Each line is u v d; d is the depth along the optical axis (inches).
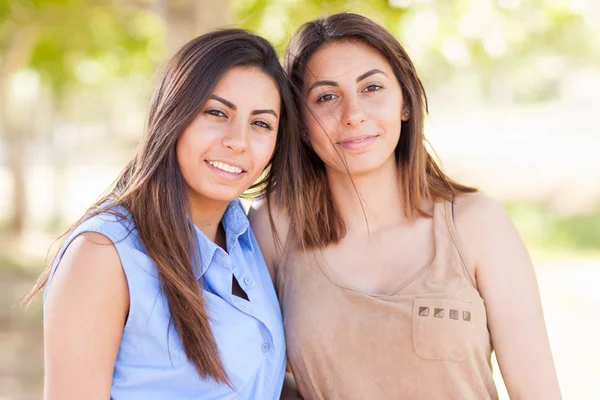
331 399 98.0
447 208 99.4
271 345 94.1
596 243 493.4
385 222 102.0
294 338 98.7
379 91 98.8
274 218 106.8
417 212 101.0
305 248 102.3
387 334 94.4
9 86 544.1
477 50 283.9
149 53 462.0
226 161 88.8
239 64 90.0
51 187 827.4
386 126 97.9
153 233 87.3
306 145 103.8
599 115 930.1
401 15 243.8
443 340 92.6
